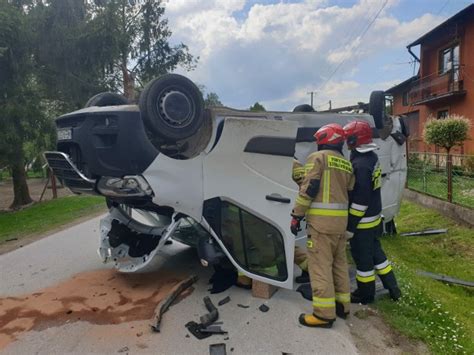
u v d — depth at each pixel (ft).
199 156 12.05
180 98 11.16
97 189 12.32
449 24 52.80
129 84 55.88
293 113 15.01
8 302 12.87
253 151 12.14
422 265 20.04
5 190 72.49
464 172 34.65
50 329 11.02
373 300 12.71
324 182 10.82
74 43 40.60
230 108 12.96
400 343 10.34
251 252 12.60
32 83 42.73
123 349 10.00
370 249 12.32
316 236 10.86
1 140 36.32
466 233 24.11
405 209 32.65
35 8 39.91
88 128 11.55
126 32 52.60
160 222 16.25
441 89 56.44
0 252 20.35
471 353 10.07
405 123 23.15
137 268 13.03
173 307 12.19
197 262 16.28
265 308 11.97
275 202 12.24
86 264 16.67
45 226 26.91
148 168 11.19
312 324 10.90
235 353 9.75
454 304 14.57
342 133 11.24
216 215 12.37
